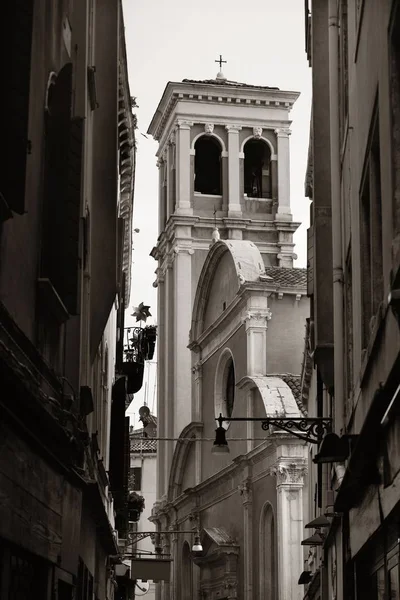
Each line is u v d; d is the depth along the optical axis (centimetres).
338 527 2197
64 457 1325
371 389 1441
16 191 951
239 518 5416
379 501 1332
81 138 1334
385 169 1198
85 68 1634
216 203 7462
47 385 1252
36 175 1214
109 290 2005
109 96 2061
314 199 2273
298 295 5566
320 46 2308
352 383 1862
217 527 5819
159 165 8194
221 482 5769
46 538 1205
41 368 1210
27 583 1161
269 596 5044
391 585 1298
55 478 1265
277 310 5544
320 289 2225
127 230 3834
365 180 1551
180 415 7075
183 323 7231
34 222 1209
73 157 1323
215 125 7569
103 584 2802
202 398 6438
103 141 2052
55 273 1280
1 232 1001
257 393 5306
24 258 1138
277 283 5531
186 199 7400
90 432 2108
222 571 5528
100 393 2584
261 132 7575
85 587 1917
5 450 952
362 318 1612
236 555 5422
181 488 6662
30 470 1086
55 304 1262
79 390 1576
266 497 5059
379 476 1328
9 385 933
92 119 1981
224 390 6075
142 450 9575
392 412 1124
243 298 5566
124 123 2998
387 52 1161
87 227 1781
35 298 1216
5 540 970
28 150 1045
